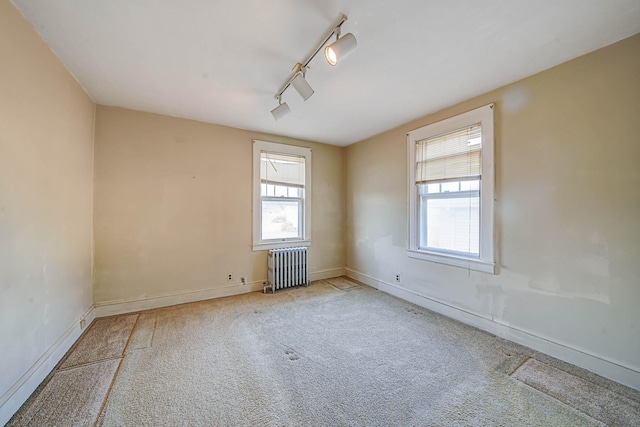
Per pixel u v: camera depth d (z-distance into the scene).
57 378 1.80
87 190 2.64
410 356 2.12
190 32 1.71
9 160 1.48
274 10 1.51
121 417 1.47
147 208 3.07
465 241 2.78
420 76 2.25
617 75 1.79
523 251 2.29
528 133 2.25
